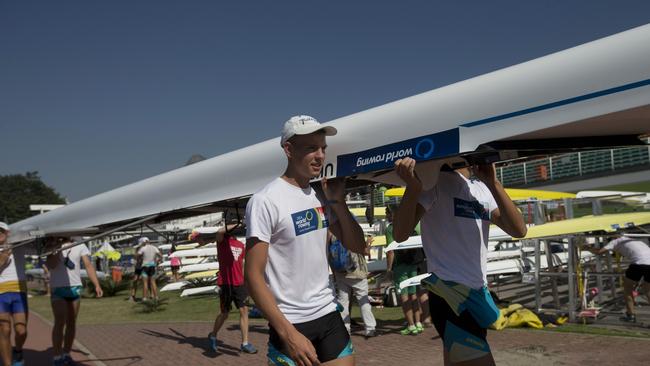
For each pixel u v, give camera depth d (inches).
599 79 86.4
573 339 251.4
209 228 444.1
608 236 290.0
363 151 117.1
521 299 390.9
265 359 256.5
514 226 122.0
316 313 108.9
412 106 110.3
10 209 3907.5
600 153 853.8
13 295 235.8
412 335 286.0
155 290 573.0
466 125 100.7
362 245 122.5
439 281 119.9
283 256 107.3
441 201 122.4
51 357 296.5
